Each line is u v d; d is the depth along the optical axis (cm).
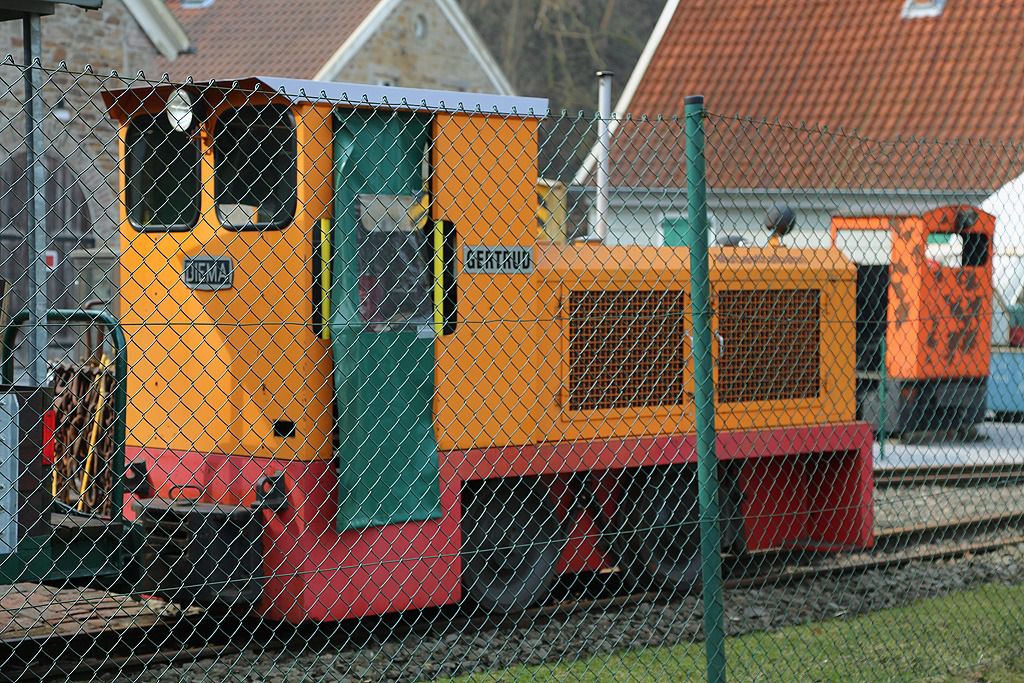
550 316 835
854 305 1030
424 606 767
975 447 1631
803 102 2678
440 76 3338
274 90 713
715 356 936
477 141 780
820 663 717
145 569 718
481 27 4269
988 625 802
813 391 1006
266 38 3191
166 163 830
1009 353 1878
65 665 703
